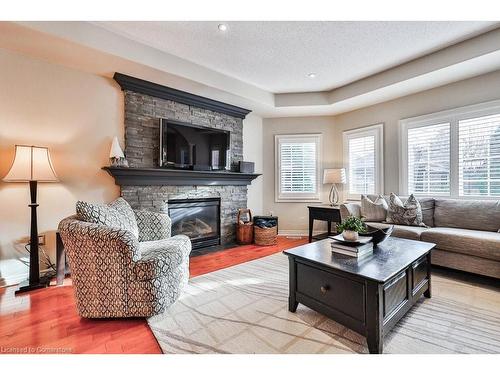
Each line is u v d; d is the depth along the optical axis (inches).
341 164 187.3
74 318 73.9
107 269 71.9
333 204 177.3
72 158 111.4
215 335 64.7
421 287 77.9
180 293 84.7
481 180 122.4
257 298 85.8
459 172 129.6
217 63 126.7
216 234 161.2
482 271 92.0
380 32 100.3
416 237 109.4
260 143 195.3
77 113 112.5
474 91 123.3
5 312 77.1
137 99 127.6
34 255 94.0
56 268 99.8
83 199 114.2
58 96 107.7
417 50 114.8
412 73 124.3
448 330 65.4
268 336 64.2
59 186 108.7
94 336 65.0
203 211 156.2
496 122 117.6
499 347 58.7
